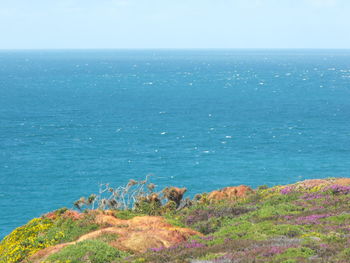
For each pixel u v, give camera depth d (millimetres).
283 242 23109
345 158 106188
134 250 26359
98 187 84438
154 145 118250
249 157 107000
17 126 141500
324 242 22625
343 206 33562
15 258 28172
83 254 24516
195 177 92000
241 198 45188
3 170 92938
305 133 134750
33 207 74562
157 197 43906
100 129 138750
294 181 89750
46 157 104062
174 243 27734
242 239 25172
